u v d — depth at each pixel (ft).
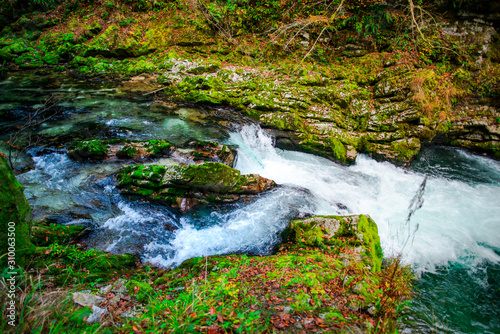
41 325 8.09
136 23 39.01
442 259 17.69
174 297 10.81
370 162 28.14
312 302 10.54
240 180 19.98
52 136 23.95
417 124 28.68
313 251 15.17
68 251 13.26
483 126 29.22
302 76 32.35
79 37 39.06
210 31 37.19
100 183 19.48
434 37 32.40
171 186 18.85
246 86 31.01
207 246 17.06
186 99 31.50
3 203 9.79
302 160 27.55
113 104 30.42
